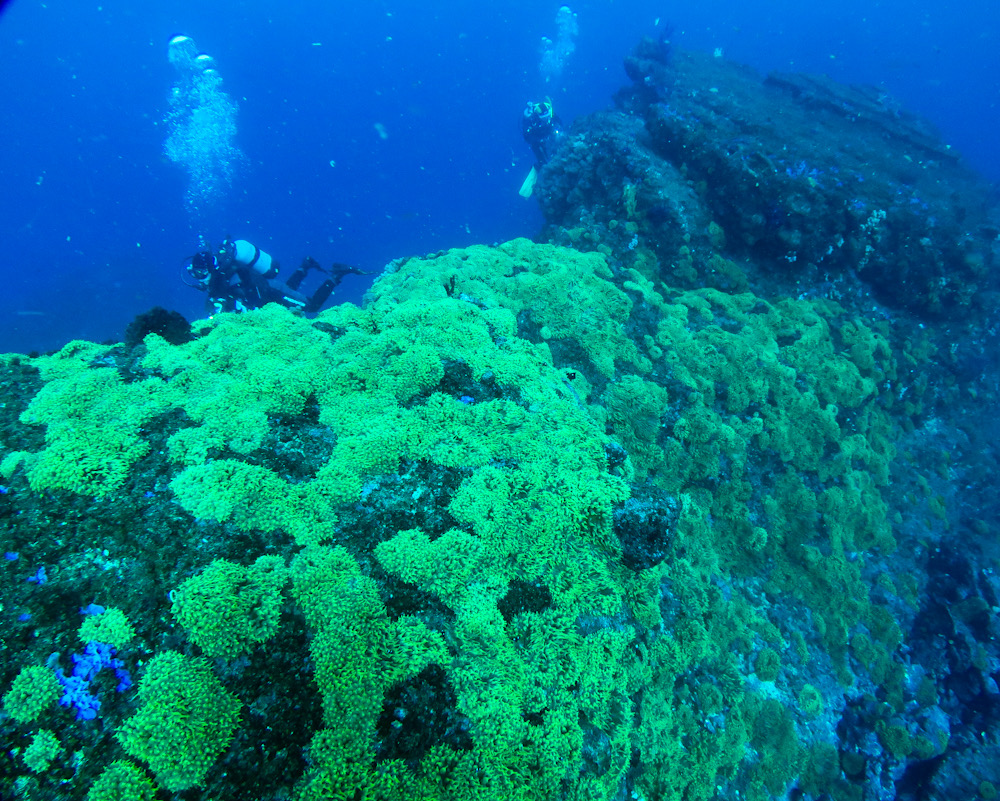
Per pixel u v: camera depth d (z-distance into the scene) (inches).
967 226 322.3
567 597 93.6
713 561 176.4
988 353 296.2
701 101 370.0
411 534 89.4
